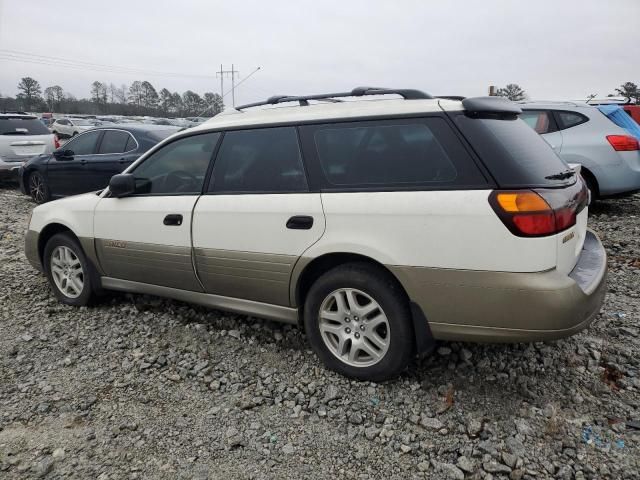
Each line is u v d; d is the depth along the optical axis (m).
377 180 3.02
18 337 4.01
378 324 3.06
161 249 3.87
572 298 2.61
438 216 2.76
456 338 2.86
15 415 2.99
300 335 3.83
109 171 8.34
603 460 2.48
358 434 2.76
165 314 4.33
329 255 3.16
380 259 2.92
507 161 2.73
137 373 3.44
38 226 4.74
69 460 2.61
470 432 2.71
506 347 3.46
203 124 3.87
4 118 11.71
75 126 26.03
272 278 3.36
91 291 4.46
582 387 3.07
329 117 3.25
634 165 7.39
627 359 3.35
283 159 3.37
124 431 2.84
